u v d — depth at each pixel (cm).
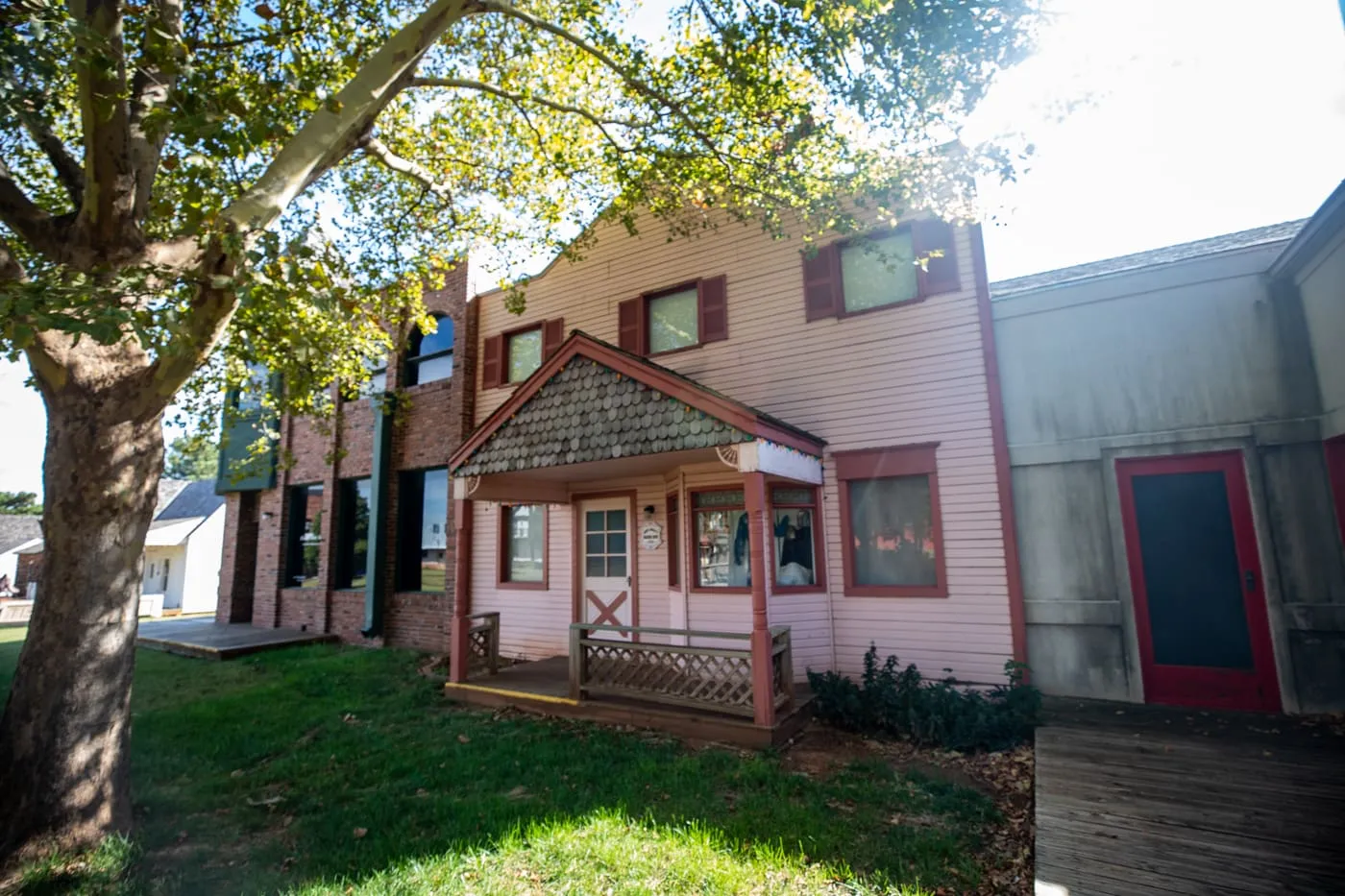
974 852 381
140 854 401
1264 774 446
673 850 380
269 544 1438
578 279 1082
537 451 762
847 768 526
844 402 820
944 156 640
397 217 998
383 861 378
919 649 741
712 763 538
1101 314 699
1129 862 331
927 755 561
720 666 636
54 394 438
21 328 298
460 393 1178
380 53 547
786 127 737
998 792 474
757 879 350
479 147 988
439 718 707
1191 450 646
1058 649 685
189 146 411
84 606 424
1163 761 478
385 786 504
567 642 1003
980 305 752
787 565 796
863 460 798
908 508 780
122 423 444
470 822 424
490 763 548
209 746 609
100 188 432
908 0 525
